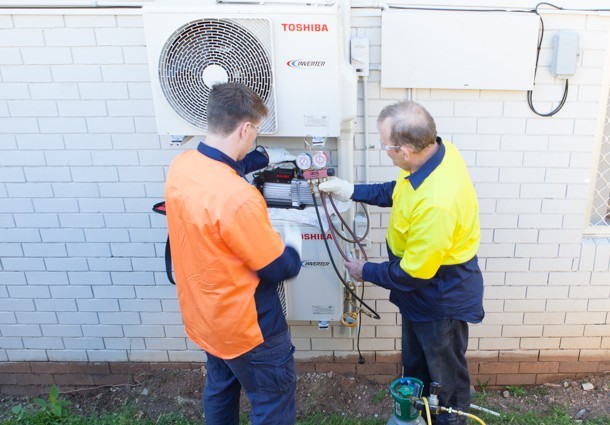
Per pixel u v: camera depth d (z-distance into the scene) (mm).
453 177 2020
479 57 2479
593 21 2443
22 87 2656
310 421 2869
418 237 1968
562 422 2803
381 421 2859
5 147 2768
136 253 2965
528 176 2705
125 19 2529
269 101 2162
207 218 1787
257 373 2070
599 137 2693
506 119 2613
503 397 3082
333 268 2549
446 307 2168
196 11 2029
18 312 3123
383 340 3078
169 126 2238
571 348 3055
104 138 2738
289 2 2283
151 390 3150
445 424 2357
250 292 1938
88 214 2891
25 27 2555
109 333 3170
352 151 2602
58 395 3207
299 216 2385
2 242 2961
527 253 2850
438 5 2461
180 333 3146
